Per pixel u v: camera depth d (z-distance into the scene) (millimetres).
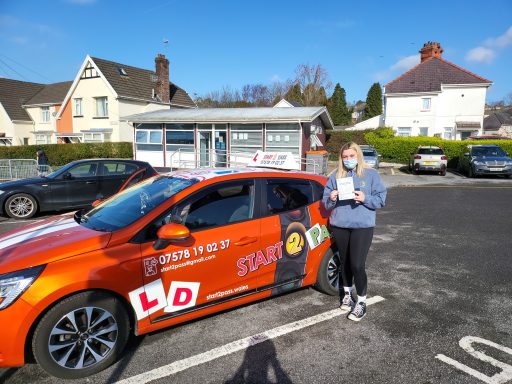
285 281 3875
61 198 8836
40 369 2938
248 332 3480
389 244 6562
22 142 33250
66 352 2764
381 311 3938
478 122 30578
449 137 31312
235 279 3486
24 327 2580
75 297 2738
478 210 9797
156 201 3359
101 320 2861
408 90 31891
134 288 2953
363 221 3533
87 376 2842
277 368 2949
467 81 30781
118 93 27531
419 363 3018
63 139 30406
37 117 33625
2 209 8461
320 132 21953
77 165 9141
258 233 3598
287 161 4918
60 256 2766
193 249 3211
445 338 3398
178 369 2930
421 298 4273
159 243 3041
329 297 4273
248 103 61094
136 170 9602
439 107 31312
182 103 33500
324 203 3748
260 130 18016
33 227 3561
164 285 3098
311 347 3242
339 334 3459
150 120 19266
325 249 4148
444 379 2822
